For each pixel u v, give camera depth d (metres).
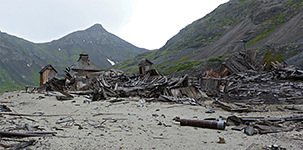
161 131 7.82
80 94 22.09
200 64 60.16
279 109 13.48
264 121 8.90
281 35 67.56
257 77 28.73
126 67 152.12
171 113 12.43
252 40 79.06
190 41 134.62
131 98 19.80
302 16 72.44
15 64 192.00
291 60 39.47
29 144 4.99
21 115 9.27
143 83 25.98
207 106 15.60
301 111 12.28
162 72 75.38
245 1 147.62
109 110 12.88
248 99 18.44
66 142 5.51
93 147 5.34
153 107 14.65
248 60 39.88
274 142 6.23
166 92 19.22
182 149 5.63
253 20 101.81
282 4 98.19
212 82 24.38
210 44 107.25
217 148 5.72
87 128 7.65
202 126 8.45
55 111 11.71
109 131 7.41
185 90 19.86
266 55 50.25
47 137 5.77
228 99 19.25
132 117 10.58
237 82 28.25
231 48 80.12
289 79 25.38
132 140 6.34
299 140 6.39
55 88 23.92
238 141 6.42
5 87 130.62
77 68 42.25
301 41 51.09
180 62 94.19
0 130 6.04
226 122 9.17
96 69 44.28
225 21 133.25
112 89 23.11
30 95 18.75
